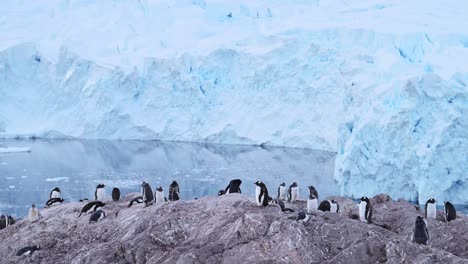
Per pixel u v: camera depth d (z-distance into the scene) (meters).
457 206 77.12
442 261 25.14
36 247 32.75
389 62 114.75
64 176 97.62
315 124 127.00
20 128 147.88
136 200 39.09
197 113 141.12
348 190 85.31
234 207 32.94
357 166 85.12
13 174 98.88
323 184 91.06
